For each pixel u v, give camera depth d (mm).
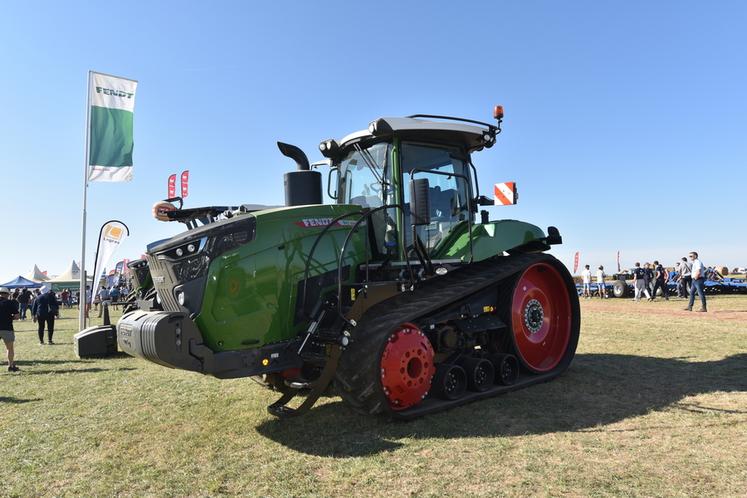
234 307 4039
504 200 6715
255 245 4188
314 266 4504
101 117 11773
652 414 4219
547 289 6277
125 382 6531
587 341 8148
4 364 8547
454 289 4895
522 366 5637
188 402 5273
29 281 35344
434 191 5297
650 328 9422
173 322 3730
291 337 4340
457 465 3291
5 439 4258
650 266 19719
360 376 4125
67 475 3436
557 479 3021
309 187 5324
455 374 4832
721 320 10383
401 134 5023
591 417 4223
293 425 4309
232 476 3289
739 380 5293
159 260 4156
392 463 3367
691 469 3102
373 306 4570
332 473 3256
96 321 18688
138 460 3662
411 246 4906
